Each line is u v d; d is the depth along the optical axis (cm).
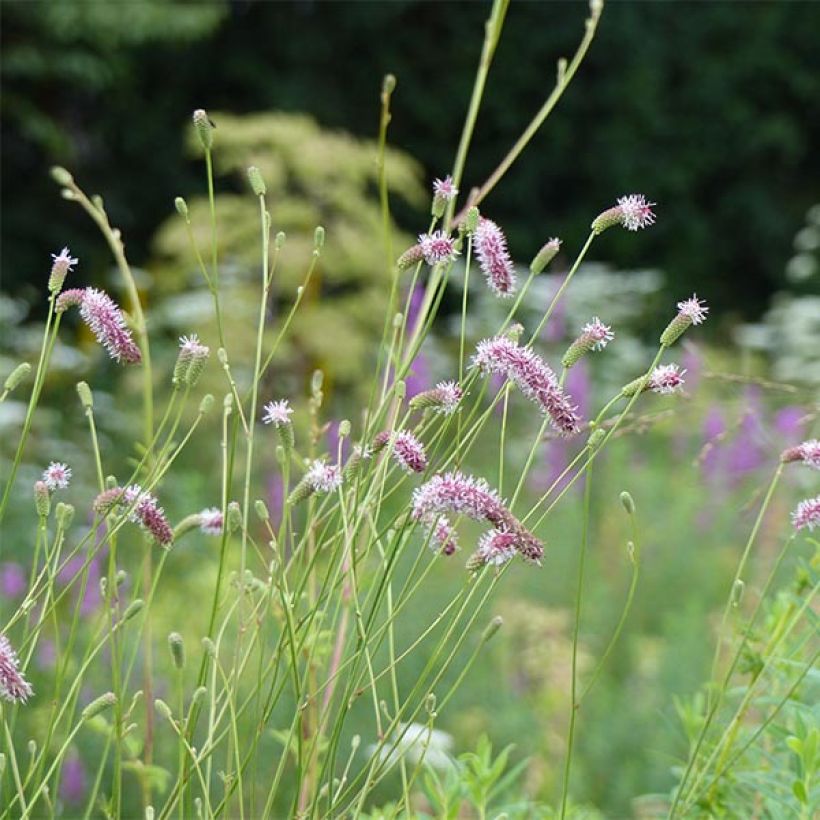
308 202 1159
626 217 247
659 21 2006
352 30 1891
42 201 1769
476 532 770
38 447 1054
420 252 269
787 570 673
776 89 2033
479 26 1938
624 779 576
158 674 564
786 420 764
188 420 1095
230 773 256
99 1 1584
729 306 2012
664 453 983
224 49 1855
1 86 1662
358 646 250
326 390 1119
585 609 751
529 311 1320
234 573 276
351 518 256
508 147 1962
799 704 283
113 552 271
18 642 582
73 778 495
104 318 240
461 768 309
